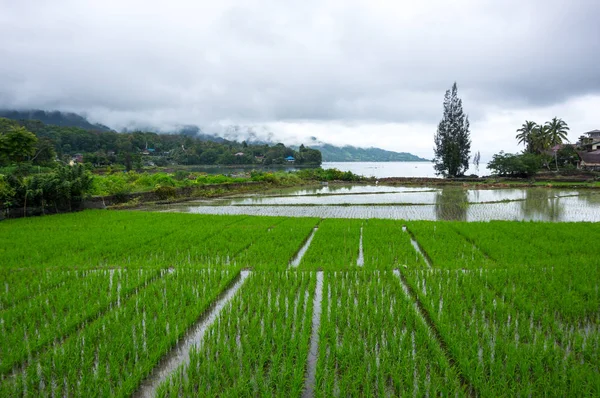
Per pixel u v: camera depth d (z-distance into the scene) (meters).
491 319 6.12
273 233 13.40
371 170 119.31
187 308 6.43
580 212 21.06
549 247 10.71
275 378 4.49
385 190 37.88
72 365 4.69
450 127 55.75
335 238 12.45
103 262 9.80
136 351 5.06
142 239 12.24
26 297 7.19
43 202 19.11
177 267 9.02
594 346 5.18
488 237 12.30
